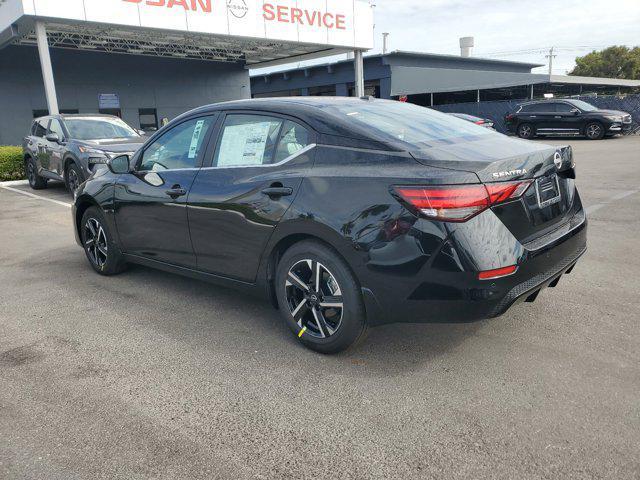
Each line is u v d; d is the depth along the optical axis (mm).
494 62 41688
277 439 2498
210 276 3957
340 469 2275
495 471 2221
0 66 20125
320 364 3211
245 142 3668
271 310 4141
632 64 73750
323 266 3137
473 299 2701
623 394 2742
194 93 25859
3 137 20469
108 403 2844
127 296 4547
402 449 2391
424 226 2709
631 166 11477
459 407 2693
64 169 10172
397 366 3141
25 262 5793
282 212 3254
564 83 32031
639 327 3525
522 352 3242
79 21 14812
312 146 3252
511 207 2805
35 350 3523
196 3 16922
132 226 4539
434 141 3150
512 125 22672
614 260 4992
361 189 2922
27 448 2465
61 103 21828
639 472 2178
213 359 3328
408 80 31844
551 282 3266
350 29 21531
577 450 2324
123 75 23469
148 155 4449
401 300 2838
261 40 19156
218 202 3658
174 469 2301
